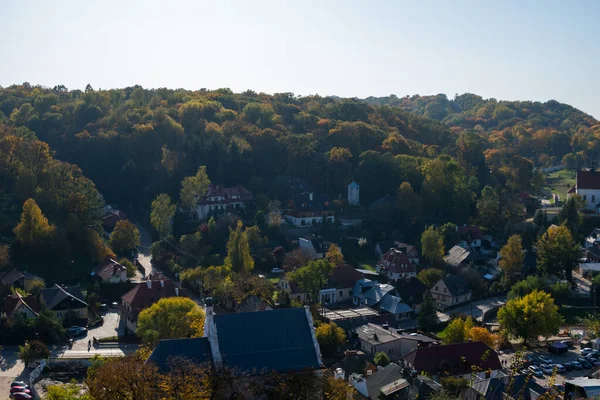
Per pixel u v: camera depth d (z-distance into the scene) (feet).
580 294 518.37
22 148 627.46
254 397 195.11
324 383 210.18
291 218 644.27
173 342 213.46
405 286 505.66
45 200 561.43
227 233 574.56
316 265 454.81
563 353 383.24
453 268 567.18
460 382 269.23
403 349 358.84
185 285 484.74
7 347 368.48
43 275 483.51
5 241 509.76
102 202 599.98
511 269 547.08
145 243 602.03
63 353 353.92
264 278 469.16
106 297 467.11
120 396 184.24
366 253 594.24
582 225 640.58
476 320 447.83
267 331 217.97
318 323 376.68
